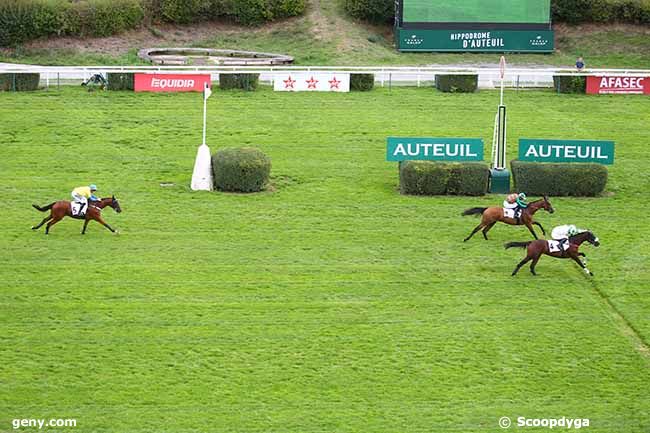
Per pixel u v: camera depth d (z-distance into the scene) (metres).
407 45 51.69
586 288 25.77
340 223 29.80
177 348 22.31
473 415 20.05
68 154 35.19
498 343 22.81
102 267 26.34
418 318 23.97
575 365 21.94
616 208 31.61
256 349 22.36
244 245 28.05
